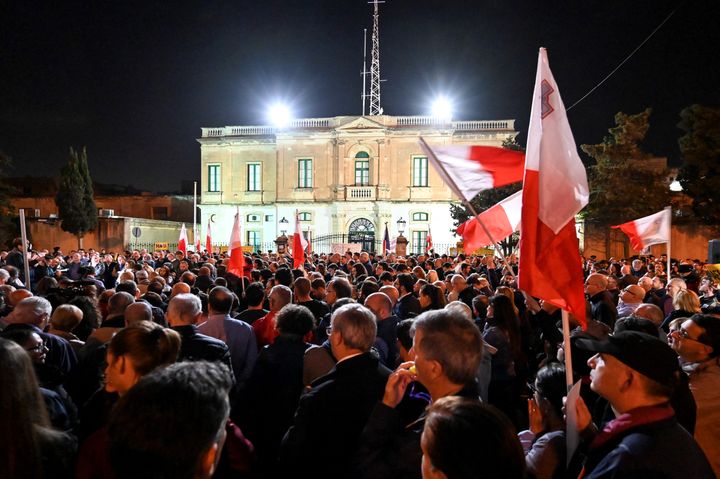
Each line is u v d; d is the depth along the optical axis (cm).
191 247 5044
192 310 555
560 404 366
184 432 189
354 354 407
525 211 455
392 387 341
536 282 437
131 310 583
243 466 357
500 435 205
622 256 3500
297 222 1681
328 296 915
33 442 215
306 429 383
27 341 423
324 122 4866
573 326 765
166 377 205
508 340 673
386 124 4775
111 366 366
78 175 4275
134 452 186
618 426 286
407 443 326
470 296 1073
